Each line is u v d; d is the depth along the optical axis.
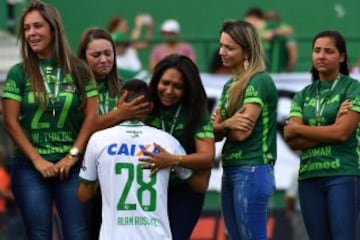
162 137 23.81
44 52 24.95
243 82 25.34
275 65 42.97
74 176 24.86
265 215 25.48
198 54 46.22
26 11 24.81
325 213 25.56
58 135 24.89
